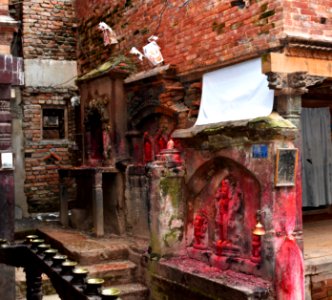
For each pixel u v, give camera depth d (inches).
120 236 335.6
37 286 126.7
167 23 319.3
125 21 369.7
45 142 448.5
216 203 243.1
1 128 258.7
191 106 298.4
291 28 230.1
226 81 267.4
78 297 90.7
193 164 254.2
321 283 229.9
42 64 447.5
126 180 335.6
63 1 456.1
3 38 262.2
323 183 350.6
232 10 260.1
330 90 299.0
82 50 446.9
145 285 273.0
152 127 328.5
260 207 213.3
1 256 125.0
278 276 200.1
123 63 349.1
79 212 371.2
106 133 348.5
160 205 255.1
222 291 206.7
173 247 257.9
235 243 231.1
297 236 218.7
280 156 202.7
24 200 441.1
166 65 309.9
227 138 228.1
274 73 223.9
